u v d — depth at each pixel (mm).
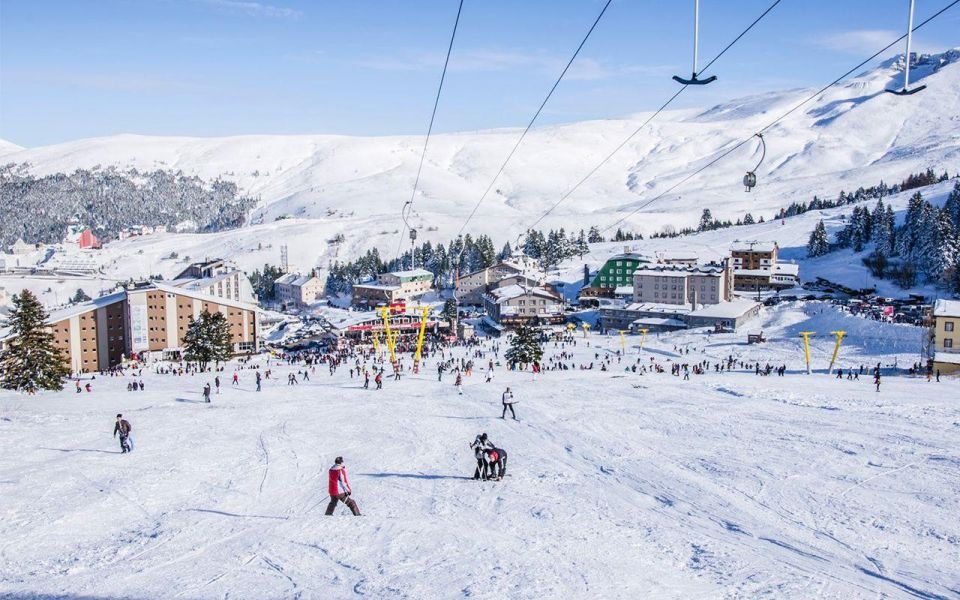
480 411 43562
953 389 56219
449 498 22172
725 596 13508
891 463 26672
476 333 160250
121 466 27109
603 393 51812
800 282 175125
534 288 170125
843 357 92562
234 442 32906
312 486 24375
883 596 14164
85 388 67125
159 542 17312
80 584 14266
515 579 13969
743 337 116188
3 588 14164
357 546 16297
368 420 40219
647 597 13211
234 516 20109
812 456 28062
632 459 28312
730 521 19703
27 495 22641
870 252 185500
